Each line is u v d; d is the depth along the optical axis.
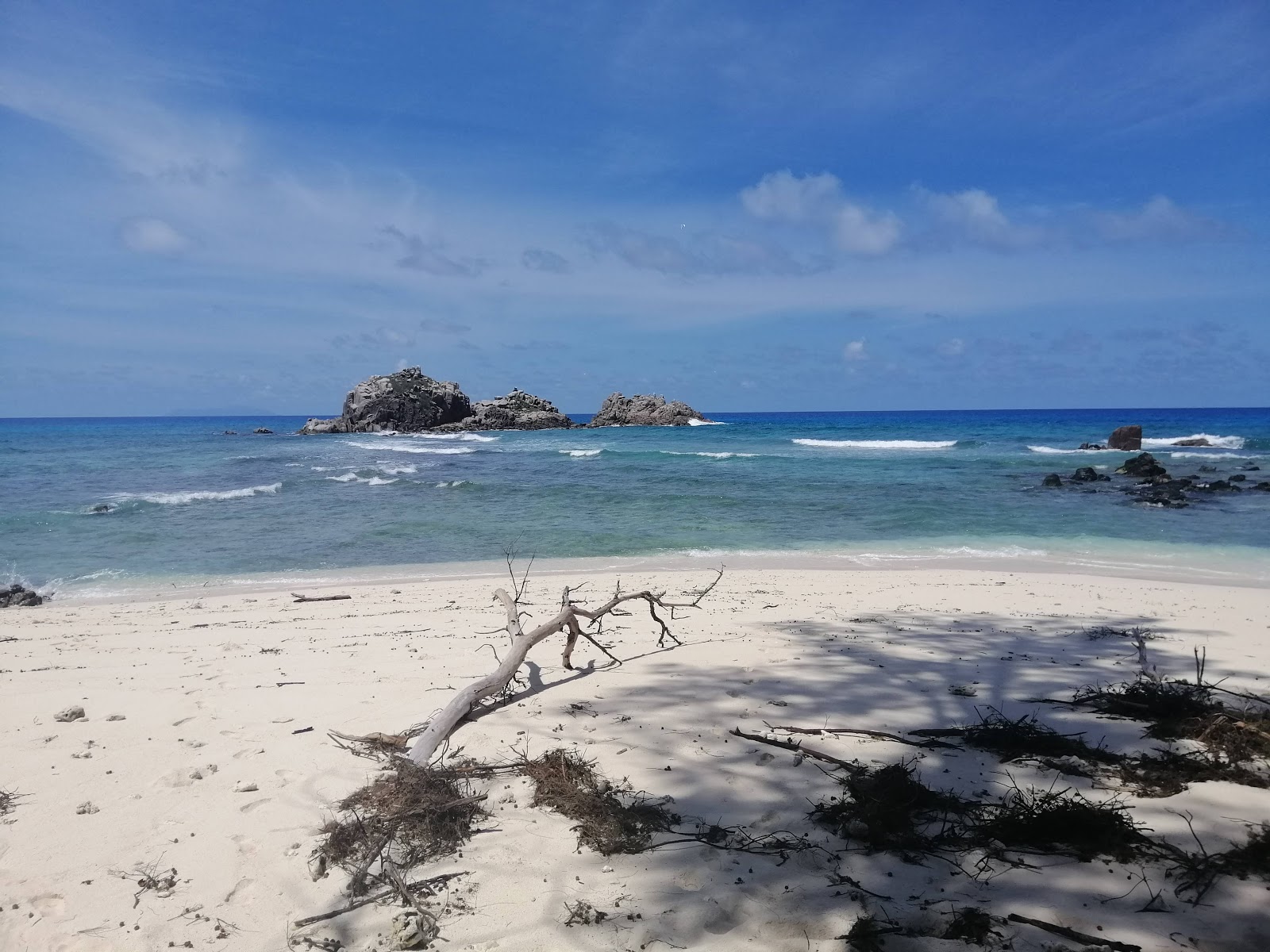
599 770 4.47
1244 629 8.45
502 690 5.95
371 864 3.53
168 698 6.04
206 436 79.25
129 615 10.38
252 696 6.09
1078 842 3.54
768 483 27.84
